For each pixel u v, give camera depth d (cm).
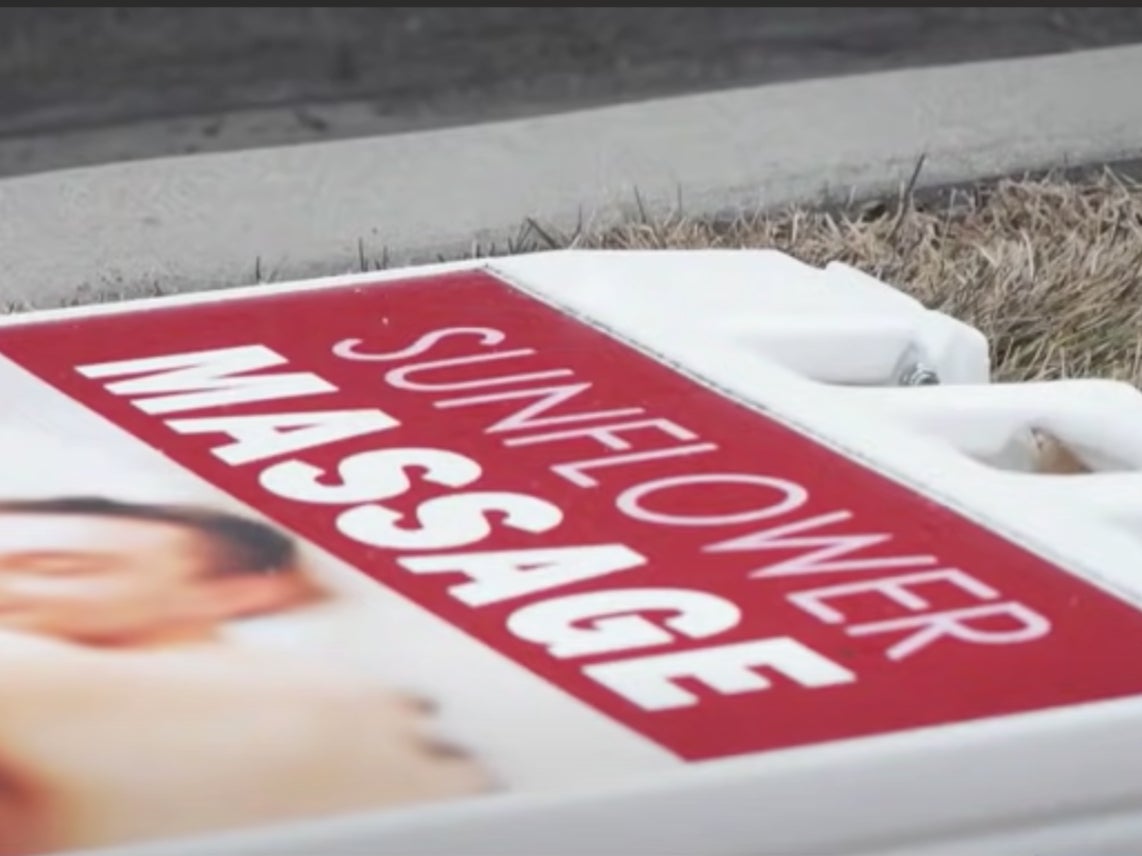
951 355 170
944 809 113
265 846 105
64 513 137
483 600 127
